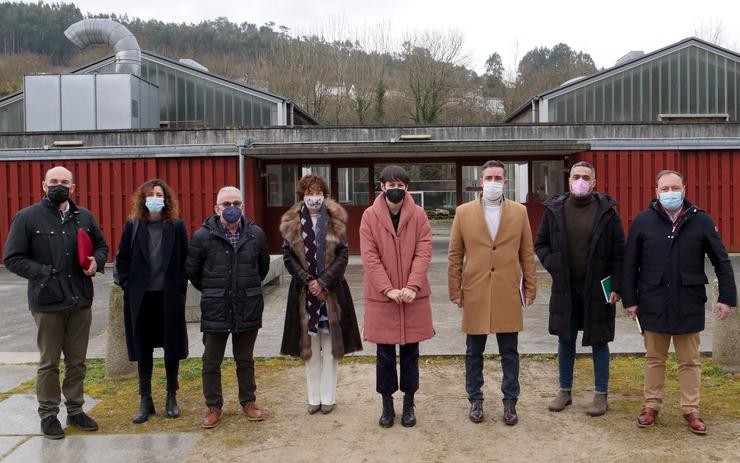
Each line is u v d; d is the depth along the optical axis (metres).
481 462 3.98
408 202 4.67
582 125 15.35
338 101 40.88
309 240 4.78
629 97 19.84
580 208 4.74
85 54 49.38
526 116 24.59
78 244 4.44
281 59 41.84
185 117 20.17
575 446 4.19
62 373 5.96
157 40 55.75
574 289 4.74
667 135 15.30
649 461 3.95
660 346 4.50
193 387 5.53
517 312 4.65
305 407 5.02
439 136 15.51
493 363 6.09
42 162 15.24
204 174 15.26
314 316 4.78
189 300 8.17
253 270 4.72
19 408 5.01
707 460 3.95
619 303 7.96
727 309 4.40
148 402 4.80
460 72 41.91
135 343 4.73
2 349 6.99
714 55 19.75
